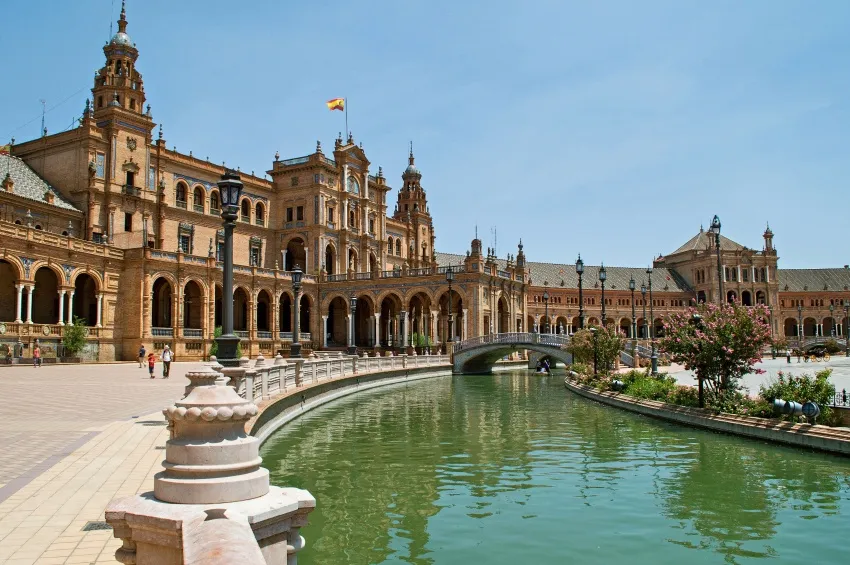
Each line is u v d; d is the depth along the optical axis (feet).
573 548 40.24
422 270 267.39
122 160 225.76
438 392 152.35
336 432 85.81
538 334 229.45
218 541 12.57
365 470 62.23
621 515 47.11
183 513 15.05
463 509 48.80
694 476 58.65
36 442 53.21
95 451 49.32
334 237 301.22
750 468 61.26
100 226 218.18
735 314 89.71
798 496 51.57
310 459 67.51
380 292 274.57
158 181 241.96
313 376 118.11
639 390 112.57
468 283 259.60
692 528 44.04
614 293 444.96
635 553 39.40
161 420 65.98
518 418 100.17
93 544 28.30
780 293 455.22
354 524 45.16
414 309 306.96
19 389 102.47
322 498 51.90
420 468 63.16
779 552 39.52
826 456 65.82
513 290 304.91
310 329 284.20
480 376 226.38
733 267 442.09
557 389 162.81
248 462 16.83
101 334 196.85
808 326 465.47
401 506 49.62
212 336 228.22
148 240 233.96
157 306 238.07
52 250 181.47
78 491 37.37
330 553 39.42
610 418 99.14
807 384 76.13
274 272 260.83
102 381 120.78
